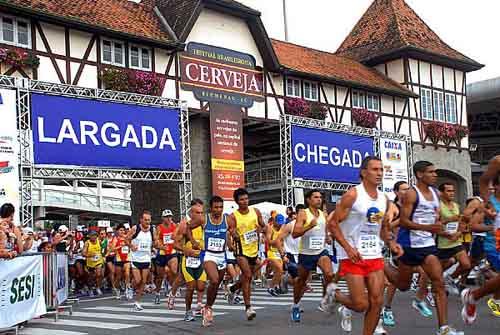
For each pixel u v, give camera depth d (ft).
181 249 32.04
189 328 29.68
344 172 86.43
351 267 19.56
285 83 84.64
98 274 57.31
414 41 105.81
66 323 33.91
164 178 66.80
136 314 37.01
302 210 29.40
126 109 64.03
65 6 65.87
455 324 27.40
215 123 75.51
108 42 67.82
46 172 57.77
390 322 27.53
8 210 30.58
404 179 95.30
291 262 38.83
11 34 60.49
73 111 59.93
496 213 22.71
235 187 76.48
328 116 89.45
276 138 91.76
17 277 29.35
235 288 40.32
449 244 30.76
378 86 95.20
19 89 55.98
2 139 53.11
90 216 161.27
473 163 159.02
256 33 80.84
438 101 106.93
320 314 33.42
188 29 72.64
